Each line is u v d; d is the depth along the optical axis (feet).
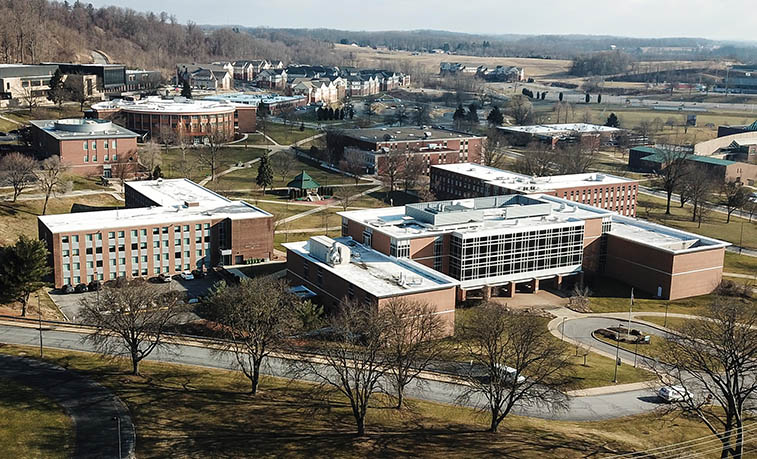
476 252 499.51
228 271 538.06
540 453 283.18
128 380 327.06
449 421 312.50
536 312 479.82
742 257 646.74
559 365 360.28
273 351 341.41
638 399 352.08
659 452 293.43
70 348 359.66
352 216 542.98
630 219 610.24
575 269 547.90
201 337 388.37
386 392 315.17
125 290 361.92
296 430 294.25
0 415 284.82
